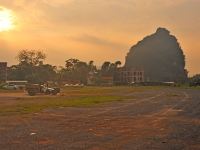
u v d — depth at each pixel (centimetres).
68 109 3631
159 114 3056
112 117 2762
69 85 17712
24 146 1371
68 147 1366
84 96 6900
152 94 7944
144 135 1745
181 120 2530
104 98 6022
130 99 5756
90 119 2586
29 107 3856
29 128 2000
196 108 3794
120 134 1777
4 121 2422
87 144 1445
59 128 2011
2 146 1367
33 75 19300
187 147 1402
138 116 2859
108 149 1337
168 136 1716
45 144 1429
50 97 6525
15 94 8225
